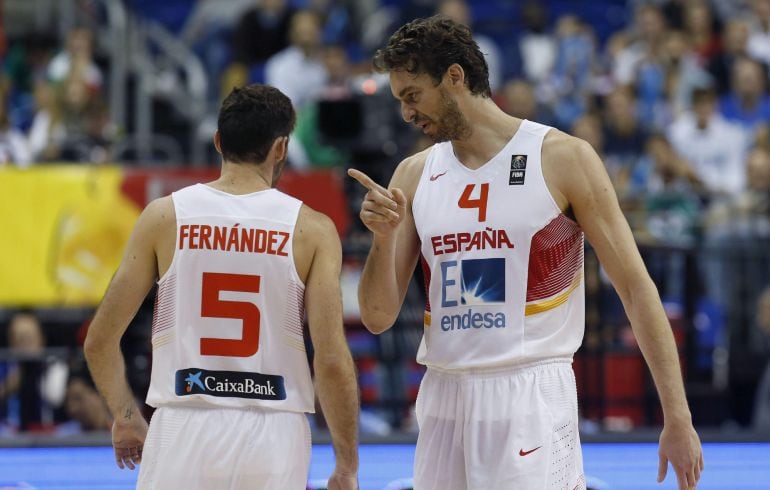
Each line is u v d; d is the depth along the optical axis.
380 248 10.05
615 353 21.17
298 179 21.23
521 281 9.93
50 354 20.69
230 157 10.19
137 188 21.64
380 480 15.84
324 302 9.84
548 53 33.50
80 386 20.80
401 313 21.03
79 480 15.80
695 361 22.50
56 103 27.89
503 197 10.02
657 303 9.77
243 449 9.62
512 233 9.95
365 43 33.00
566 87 31.36
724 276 24.16
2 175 21.48
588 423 20.84
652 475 16.25
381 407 21.16
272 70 30.36
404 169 10.78
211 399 9.71
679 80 31.34
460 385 10.05
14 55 32.44
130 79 33.31
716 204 24.55
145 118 31.17
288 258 9.85
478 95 10.16
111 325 10.03
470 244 10.05
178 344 9.84
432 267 10.25
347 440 10.05
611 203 9.92
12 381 21.55
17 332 21.69
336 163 24.22
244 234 9.87
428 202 10.34
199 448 9.62
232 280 9.84
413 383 22.94
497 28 32.62
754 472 16.38
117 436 10.63
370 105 21.42
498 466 9.80
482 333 9.95
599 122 28.55
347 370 9.88
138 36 34.09
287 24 32.59
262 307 9.84
